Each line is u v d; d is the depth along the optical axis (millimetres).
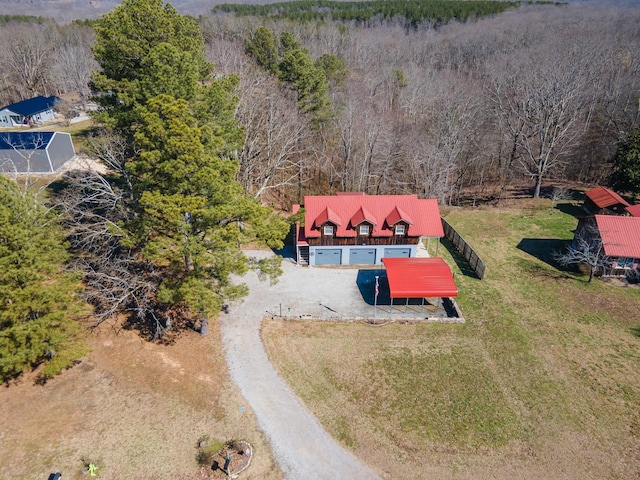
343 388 31719
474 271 46281
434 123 70438
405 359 34375
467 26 132125
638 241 42938
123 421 28312
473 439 28234
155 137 28625
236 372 32719
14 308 27016
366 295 41969
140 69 37750
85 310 33156
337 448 27500
